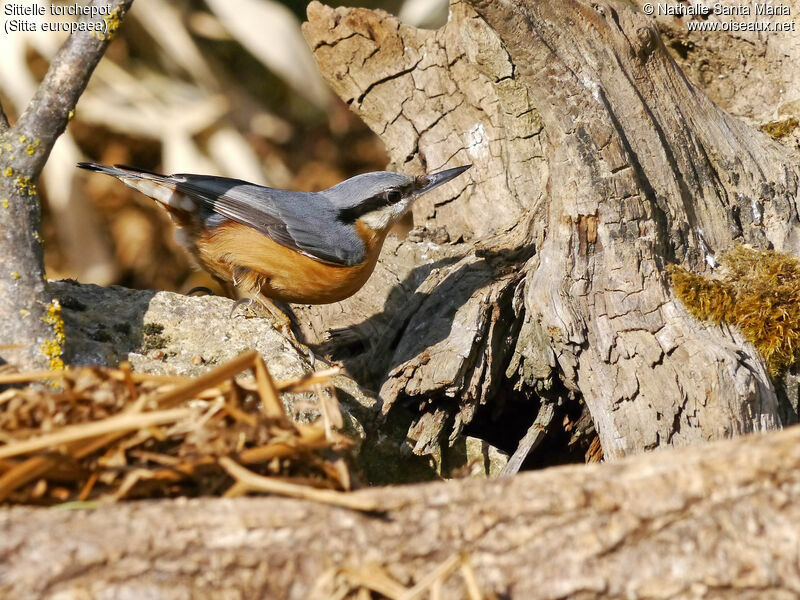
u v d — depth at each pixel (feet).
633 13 26.86
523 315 26.55
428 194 33.01
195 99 45.09
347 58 32.86
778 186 27.63
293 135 47.09
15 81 39.58
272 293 29.22
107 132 44.91
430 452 24.93
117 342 23.72
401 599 11.71
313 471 13.93
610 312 23.72
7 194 19.98
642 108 25.66
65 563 11.67
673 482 12.43
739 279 24.67
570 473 12.95
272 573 12.05
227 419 14.24
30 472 12.37
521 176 31.30
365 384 27.58
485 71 30.48
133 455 13.34
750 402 21.71
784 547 12.09
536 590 12.19
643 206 24.52
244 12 44.96
